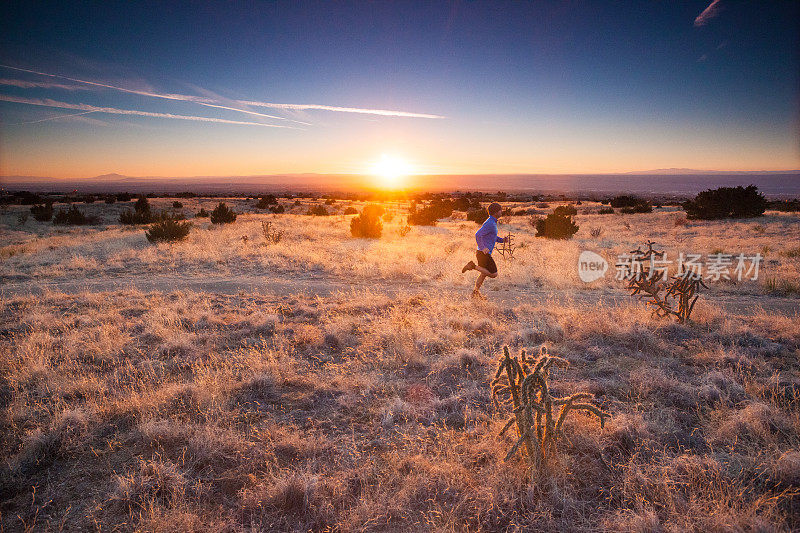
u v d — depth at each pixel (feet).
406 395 12.75
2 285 32.89
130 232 76.74
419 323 19.30
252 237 62.34
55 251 51.21
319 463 9.38
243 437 10.30
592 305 23.75
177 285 31.89
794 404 11.28
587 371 14.05
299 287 30.78
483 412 11.46
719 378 12.78
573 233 73.97
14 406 11.88
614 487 8.25
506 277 32.50
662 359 14.96
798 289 26.91
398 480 8.66
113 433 10.80
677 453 9.35
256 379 13.38
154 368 14.98
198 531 7.46
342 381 13.57
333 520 7.73
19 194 260.01
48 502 8.37
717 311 20.75
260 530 7.57
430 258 42.22
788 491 7.95
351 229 68.44
